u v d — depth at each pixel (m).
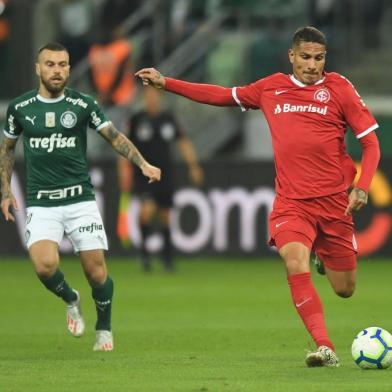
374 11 90.81
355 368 31.44
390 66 89.88
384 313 48.72
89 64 88.12
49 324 45.91
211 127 88.19
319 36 32.75
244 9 92.25
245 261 75.56
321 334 31.33
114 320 46.81
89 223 35.62
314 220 32.84
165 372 31.42
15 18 88.38
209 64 90.19
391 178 76.00
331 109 32.88
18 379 30.11
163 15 91.56
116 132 35.66
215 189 76.56
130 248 77.25
